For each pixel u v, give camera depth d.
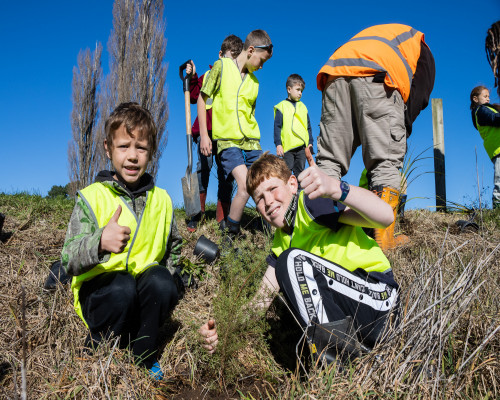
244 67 4.18
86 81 24.47
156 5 23.98
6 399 1.82
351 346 1.92
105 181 2.28
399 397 1.64
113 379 2.00
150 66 23.58
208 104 4.43
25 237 3.84
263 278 2.48
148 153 2.31
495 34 5.85
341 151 3.48
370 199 1.96
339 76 3.32
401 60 3.26
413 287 2.03
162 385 2.11
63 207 4.96
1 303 2.67
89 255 1.94
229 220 3.76
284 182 2.28
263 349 2.39
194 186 4.14
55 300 2.61
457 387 1.71
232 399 2.00
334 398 1.65
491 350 1.88
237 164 3.95
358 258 2.17
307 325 1.91
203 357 2.23
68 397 1.85
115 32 23.78
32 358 2.18
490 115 5.61
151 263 2.34
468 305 2.00
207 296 2.95
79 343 2.37
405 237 3.62
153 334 2.18
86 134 24.75
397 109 3.27
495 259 2.65
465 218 4.65
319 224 2.16
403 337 1.83
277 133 6.18
